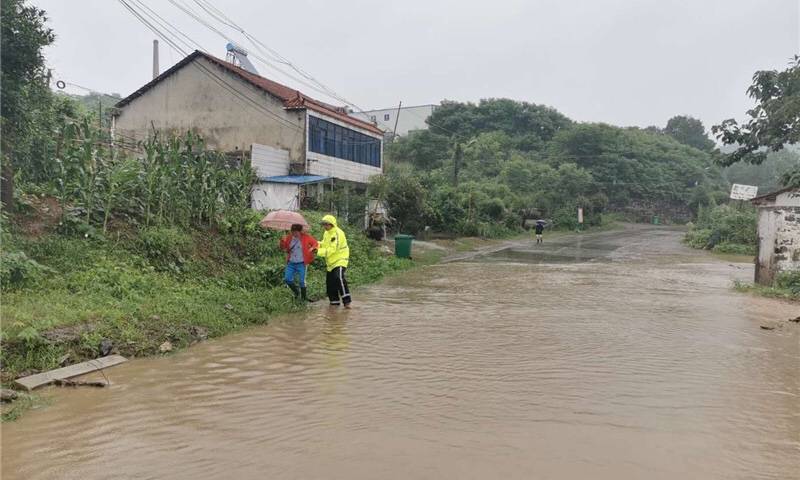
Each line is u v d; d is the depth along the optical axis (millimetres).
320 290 12438
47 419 4965
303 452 4328
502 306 11328
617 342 8164
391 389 5883
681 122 94000
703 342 8297
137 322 7535
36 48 10086
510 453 4332
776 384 6262
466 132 69062
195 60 25016
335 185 26672
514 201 46656
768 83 15156
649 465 4172
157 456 4250
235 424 4891
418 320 9695
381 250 20797
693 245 36594
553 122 73938
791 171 14844
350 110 36562
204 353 7266
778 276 15180
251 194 18281
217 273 11227
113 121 25984
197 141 13359
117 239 10445
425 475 3957
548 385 6070
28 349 6141
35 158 11750
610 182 65312
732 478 4000
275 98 24266
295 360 6988
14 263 7828
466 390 5871
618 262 23734
